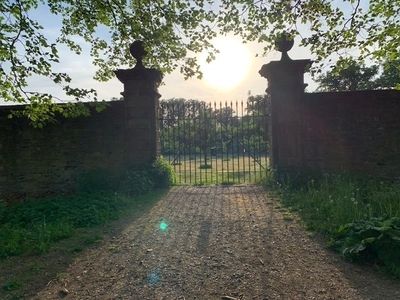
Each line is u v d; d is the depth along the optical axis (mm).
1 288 3689
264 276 3773
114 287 3639
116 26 7414
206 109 10680
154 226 5770
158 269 4035
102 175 9273
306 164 9164
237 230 5410
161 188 9258
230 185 9656
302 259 4191
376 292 3352
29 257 4559
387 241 3924
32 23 5934
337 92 9102
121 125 9594
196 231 5422
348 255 4078
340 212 5516
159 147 10180
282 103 9227
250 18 6688
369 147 9039
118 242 5031
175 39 7730
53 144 9742
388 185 8078
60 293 3555
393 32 5855
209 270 3963
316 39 6312
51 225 5730
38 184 9781
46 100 6449
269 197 7762
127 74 9477
